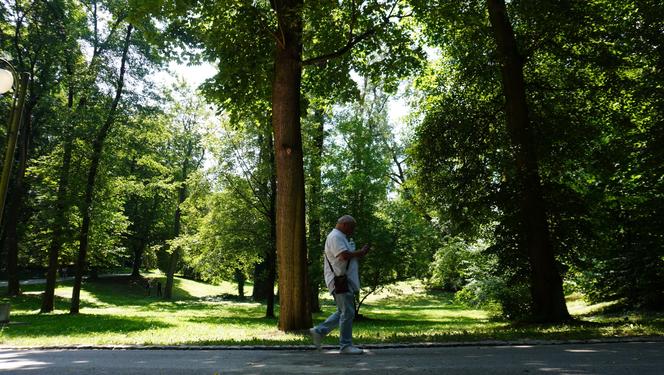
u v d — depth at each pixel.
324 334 7.14
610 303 22.56
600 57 16.12
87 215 27.62
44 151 38.44
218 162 26.48
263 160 26.25
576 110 17.28
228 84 15.37
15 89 7.70
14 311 29.39
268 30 12.97
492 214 17.55
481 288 22.91
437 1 14.45
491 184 17.08
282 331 11.95
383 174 26.12
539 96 17.72
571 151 17.16
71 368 5.86
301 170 12.73
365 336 9.97
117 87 28.25
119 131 28.11
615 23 17.17
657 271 17.92
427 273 30.28
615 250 18.91
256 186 26.72
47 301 28.42
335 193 25.80
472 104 18.67
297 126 12.83
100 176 28.14
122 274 61.72
